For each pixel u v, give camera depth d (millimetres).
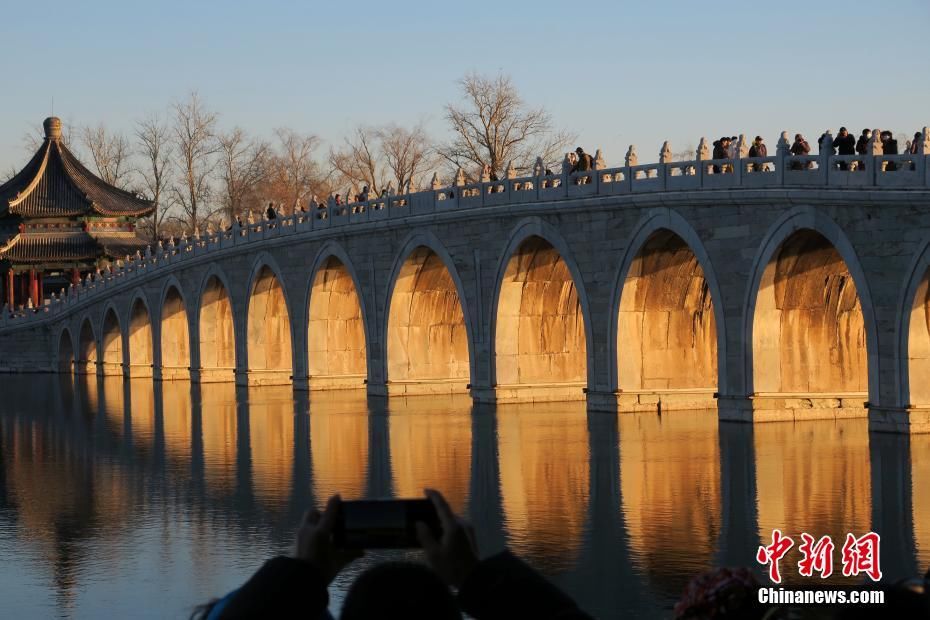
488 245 56719
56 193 123875
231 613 5699
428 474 35969
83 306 100688
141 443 46531
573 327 58438
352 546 5867
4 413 63219
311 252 69562
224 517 29984
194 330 83688
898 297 39750
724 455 37875
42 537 28250
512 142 103438
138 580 23797
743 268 45094
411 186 62312
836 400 46844
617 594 21375
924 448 37594
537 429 46719
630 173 48844
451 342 65250
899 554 23750
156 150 134500
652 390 51406
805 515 27828
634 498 30781
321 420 53062
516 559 5738
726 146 48906
